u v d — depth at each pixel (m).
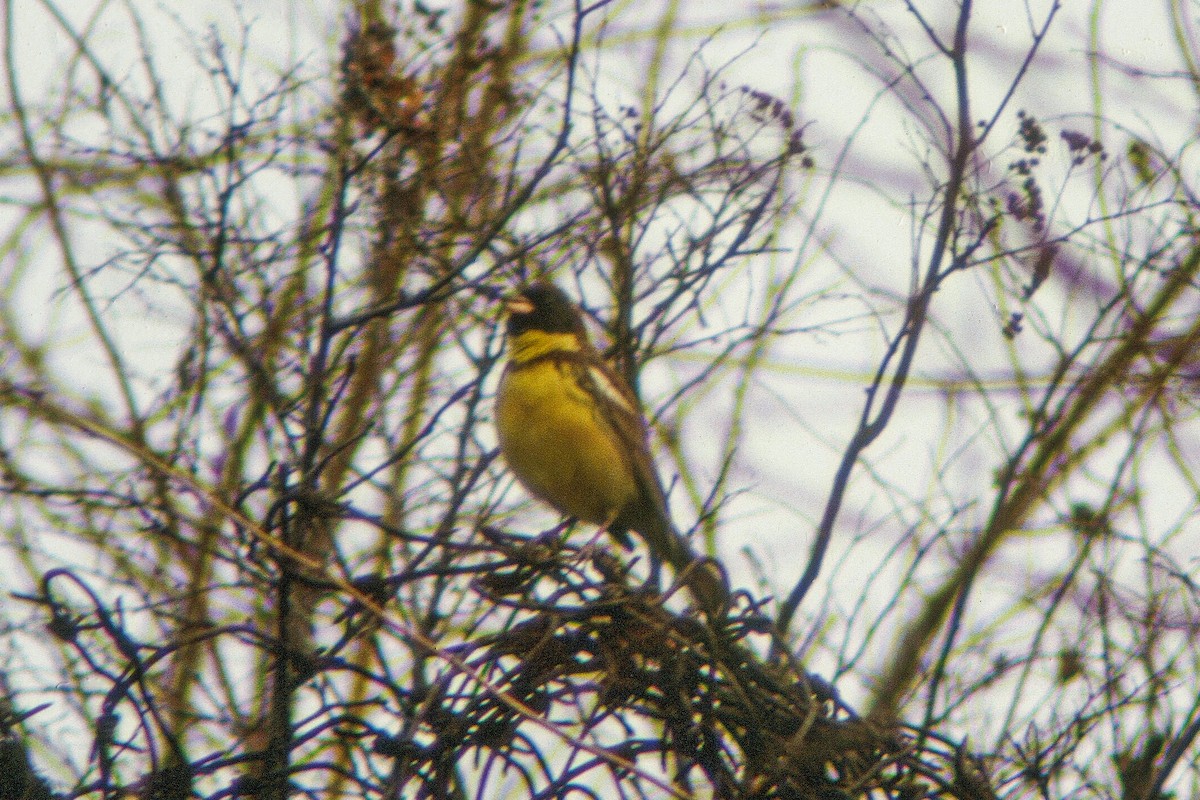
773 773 8.20
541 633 8.45
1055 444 11.96
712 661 8.33
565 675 8.48
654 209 11.45
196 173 11.19
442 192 11.38
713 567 9.22
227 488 11.06
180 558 10.92
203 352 10.90
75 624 8.00
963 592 10.73
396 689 8.36
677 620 8.48
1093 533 11.19
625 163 11.34
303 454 9.45
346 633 8.78
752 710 8.23
